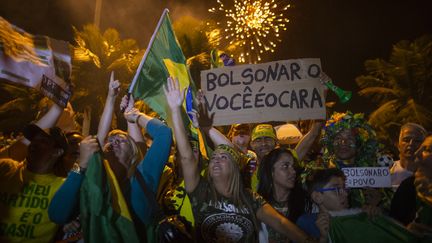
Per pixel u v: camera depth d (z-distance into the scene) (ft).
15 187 12.55
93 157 11.10
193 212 12.54
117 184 11.36
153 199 12.18
